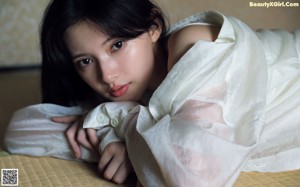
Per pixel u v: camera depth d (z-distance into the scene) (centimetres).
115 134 84
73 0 84
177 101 75
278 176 83
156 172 70
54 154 96
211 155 67
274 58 89
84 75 90
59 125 98
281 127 87
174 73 77
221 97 75
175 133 69
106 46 83
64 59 94
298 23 247
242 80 78
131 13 85
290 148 87
